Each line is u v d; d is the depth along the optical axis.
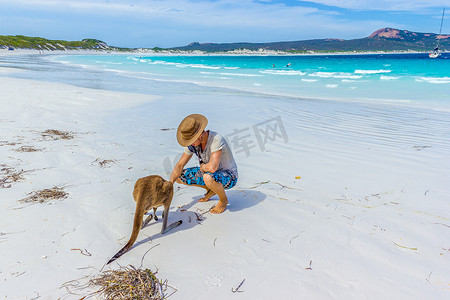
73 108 9.90
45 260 2.85
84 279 2.64
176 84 20.22
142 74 29.36
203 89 17.64
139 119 8.89
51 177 4.64
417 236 3.45
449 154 6.27
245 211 3.98
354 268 2.91
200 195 4.47
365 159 6.01
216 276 2.76
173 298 2.49
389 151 6.49
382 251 3.17
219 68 42.78
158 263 2.92
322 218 3.81
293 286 2.65
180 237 3.37
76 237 3.23
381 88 18.92
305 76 28.61
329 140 7.32
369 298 2.54
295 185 4.81
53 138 6.57
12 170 4.80
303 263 2.96
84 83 18.58
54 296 2.44
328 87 19.73
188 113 9.95
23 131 6.95
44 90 12.77
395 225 3.67
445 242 3.34
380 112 10.90
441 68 35.50
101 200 4.03
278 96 15.20
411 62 52.00
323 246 3.24
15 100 10.33
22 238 3.15
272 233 3.47
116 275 2.68
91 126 7.86
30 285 2.54
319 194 4.49
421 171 5.39
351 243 3.30
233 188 4.73
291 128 8.44
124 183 4.58
